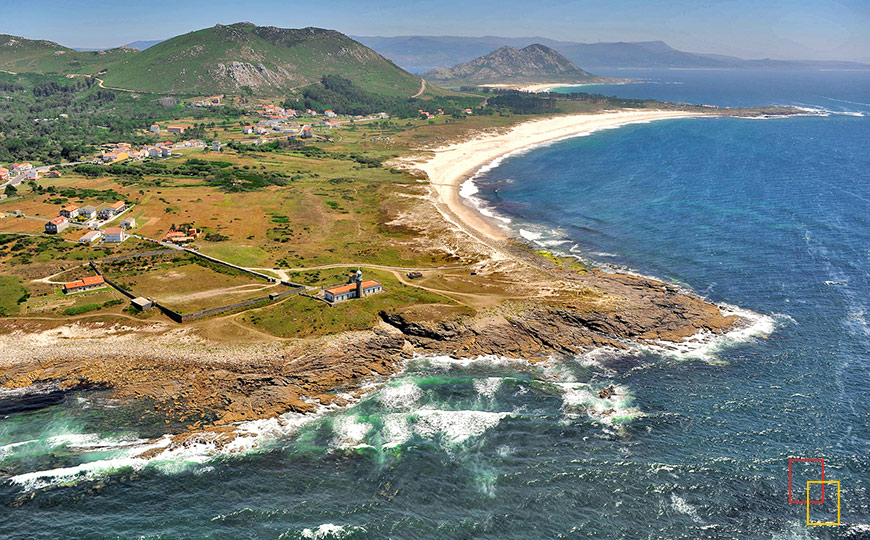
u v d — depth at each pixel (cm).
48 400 9869
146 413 9575
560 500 7838
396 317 12262
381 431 9300
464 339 11800
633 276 14700
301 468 8494
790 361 10950
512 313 12612
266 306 12825
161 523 7500
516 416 9656
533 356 11469
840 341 11562
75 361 10831
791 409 9562
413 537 7281
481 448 8900
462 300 13262
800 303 13188
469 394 10281
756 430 9088
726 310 12938
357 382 10606
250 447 8888
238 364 10712
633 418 9519
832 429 9031
